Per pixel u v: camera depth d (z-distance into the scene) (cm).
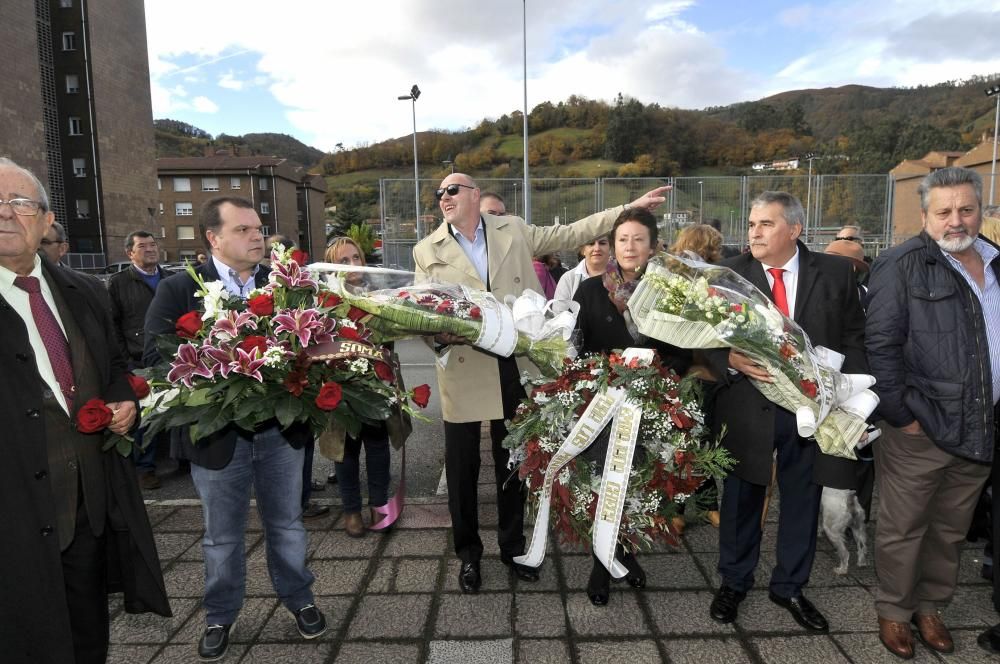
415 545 358
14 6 3033
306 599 276
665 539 289
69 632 205
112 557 248
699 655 258
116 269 2959
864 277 460
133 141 4088
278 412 220
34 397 202
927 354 250
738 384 282
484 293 293
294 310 236
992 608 294
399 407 282
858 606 293
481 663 254
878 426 276
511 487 320
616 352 275
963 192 246
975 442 245
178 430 343
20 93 3075
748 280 288
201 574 330
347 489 366
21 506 197
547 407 269
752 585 296
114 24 3888
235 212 296
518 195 1323
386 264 1285
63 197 3753
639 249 299
